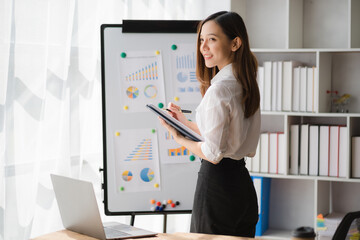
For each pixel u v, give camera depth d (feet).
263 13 12.23
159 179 8.14
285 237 11.53
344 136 10.89
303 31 12.03
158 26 8.23
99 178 9.89
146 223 11.18
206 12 12.03
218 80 6.82
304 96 11.16
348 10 10.85
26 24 8.16
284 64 11.27
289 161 11.41
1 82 7.72
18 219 8.16
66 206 6.04
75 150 9.13
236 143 6.82
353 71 11.62
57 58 8.68
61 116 8.76
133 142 8.14
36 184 8.34
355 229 6.44
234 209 6.98
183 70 8.31
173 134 7.20
